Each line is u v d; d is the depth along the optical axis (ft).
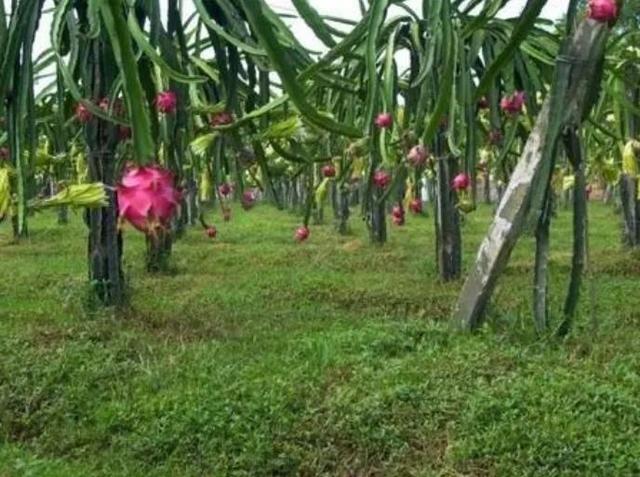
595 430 11.27
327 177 17.62
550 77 18.89
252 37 12.05
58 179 15.06
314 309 20.22
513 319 16.25
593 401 11.92
